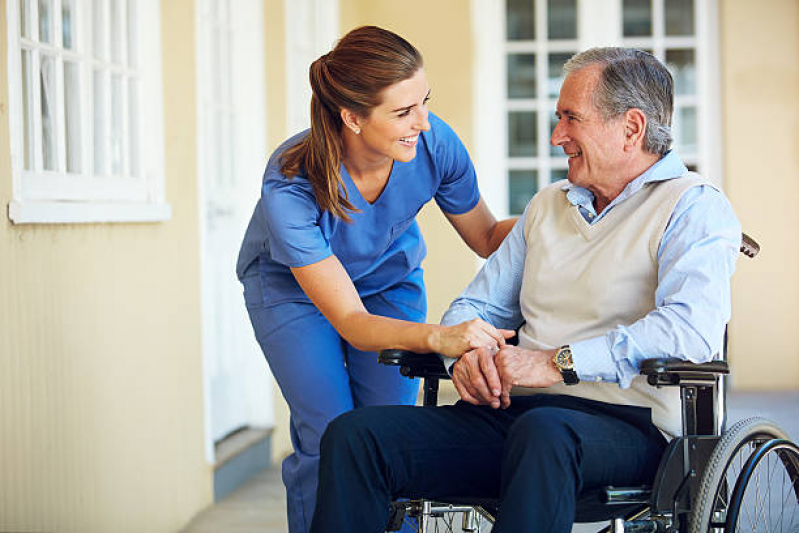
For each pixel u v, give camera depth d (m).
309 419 2.32
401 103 1.97
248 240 2.38
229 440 3.94
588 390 1.93
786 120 5.88
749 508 2.25
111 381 2.74
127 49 3.02
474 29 6.07
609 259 1.92
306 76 5.04
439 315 6.04
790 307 5.91
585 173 1.96
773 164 5.89
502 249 2.21
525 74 6.09
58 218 2.43
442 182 2.38
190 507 3.31
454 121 6.09
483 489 1.88
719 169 5.98
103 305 2.70
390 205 2.26
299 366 2.30
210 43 3.89
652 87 1.91
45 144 2.54
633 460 1.79
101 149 2.85
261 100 4.16
